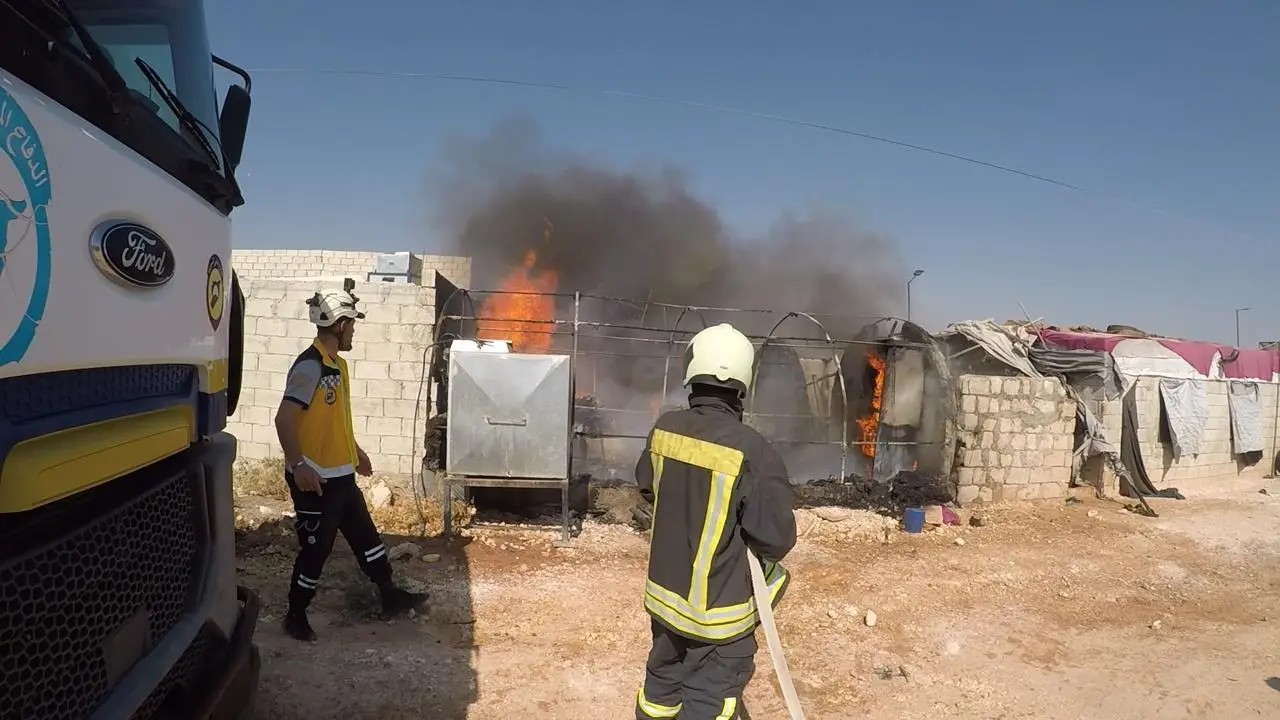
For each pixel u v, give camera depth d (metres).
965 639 5.61
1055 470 10.74
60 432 1.65
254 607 2.84
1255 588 7.54
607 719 4.02
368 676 4.23
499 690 4.25
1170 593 7.17
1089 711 4.59
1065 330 17.28
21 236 1.45
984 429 10.27
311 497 4.62
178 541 2.33
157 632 2.17
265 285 8.72
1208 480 14.34
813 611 5.99
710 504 2.85
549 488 7.79
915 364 11.19
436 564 6.51
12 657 1.56
